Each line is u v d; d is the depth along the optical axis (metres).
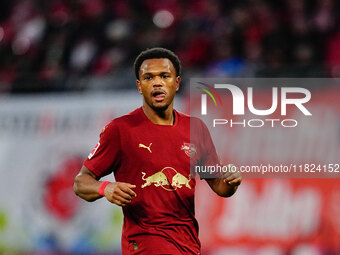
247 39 35.03
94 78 33.31
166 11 40.09
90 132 32.34
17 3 44.19
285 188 29.36
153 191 14.89
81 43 38.38
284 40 34.75
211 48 35.66
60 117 32.97
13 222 32.50
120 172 15.20
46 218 32.22
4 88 34.09
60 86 33.50
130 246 15.02
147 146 15.05
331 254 28.58
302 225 29.02
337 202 28.72
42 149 32.81
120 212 31.42
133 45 37.34
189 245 15.08
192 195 15.21
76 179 15.09
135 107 32.12
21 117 33.47
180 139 15.30
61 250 31.78
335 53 34.28
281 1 36.66
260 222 29.42
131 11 40.28
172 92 15.28
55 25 40.50
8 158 33.09
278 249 29.09
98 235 31.38
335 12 35.66
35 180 32.59
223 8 38.38
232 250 29.45
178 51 36.53
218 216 29.78
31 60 39.00
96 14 39.75
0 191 32.88
